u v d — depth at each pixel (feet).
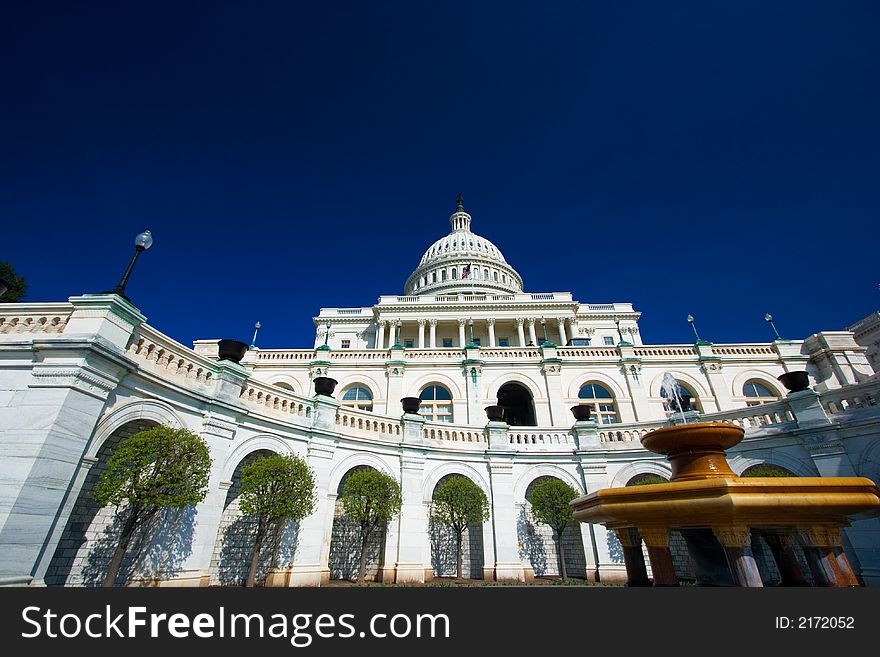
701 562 25.22
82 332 28.09
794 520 20.74
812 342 77.36
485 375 79.00
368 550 47.09
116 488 26.11
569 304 147.43
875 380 41.52
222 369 38.14
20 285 77.56
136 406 30.73
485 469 53.72
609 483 53.42
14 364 26.86
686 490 20.61
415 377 78.79
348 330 157.38
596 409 75.87
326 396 47.01
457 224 294.25
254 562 34.24
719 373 75.97
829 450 43.04
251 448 39.01
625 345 81.20
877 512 22.50
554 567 51.19
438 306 149.18
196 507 33.50
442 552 50.90
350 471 47.24
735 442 24.48
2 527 22.06
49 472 24.21
